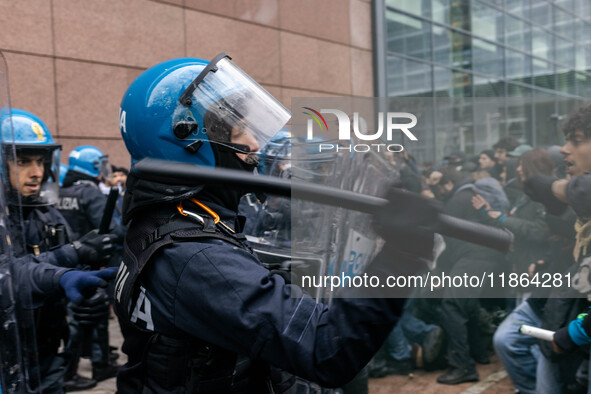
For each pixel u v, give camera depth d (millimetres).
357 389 2301
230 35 6637
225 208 1090
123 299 1019
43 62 5277
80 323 1477
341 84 7824
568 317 1845
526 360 2334
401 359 3107
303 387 1268
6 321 1083
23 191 1709
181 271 933
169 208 1029
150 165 975
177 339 966
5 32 5020
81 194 3387
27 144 1693
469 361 2961
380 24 8148
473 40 9727
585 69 12250
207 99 1073
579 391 2104
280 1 7074
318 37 7531
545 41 11281
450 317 2949
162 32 6090
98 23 5621
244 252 972
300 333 878
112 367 3350
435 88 9094
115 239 1744
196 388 963
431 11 9023
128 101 1106
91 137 5656
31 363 1133
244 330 875
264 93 1156
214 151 1095
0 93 1092
